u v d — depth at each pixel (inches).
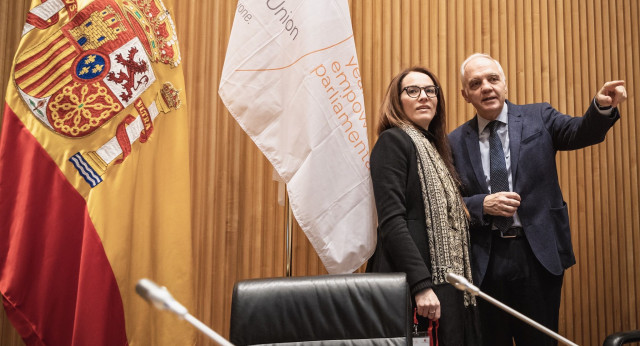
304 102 85.2
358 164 86.0
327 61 86.5
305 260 109.3
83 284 74.0
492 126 89.7
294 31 87.8
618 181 119.9
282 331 58.2
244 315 58.1
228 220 108.1
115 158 78.2
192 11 110.1
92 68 78.3
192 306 82.0
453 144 91.8
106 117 78.2
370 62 113.9
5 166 73.9
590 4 122.2
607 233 117.9
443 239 76.5
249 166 109.7
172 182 83.8
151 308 79.4
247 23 88.7
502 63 118.0
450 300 74.7
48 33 76.9
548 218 83.5
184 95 87.2
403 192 77.5
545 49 119.1
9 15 105.8
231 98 87.9
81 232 75.8
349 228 84.4
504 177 85.8
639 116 121.6
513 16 119.0
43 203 74.7
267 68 88.0
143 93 82.1
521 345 84.2
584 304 115.6
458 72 116.4
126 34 81.0
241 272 107.7
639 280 118.0
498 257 83.9
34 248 74.0
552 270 81.0
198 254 106.0
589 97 120.6
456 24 117.9
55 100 76.1
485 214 83.9
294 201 84.3
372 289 59.8
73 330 73.8
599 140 82.0
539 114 89.3
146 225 80.7
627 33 123.0
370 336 58.6
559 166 117.9
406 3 116.5
